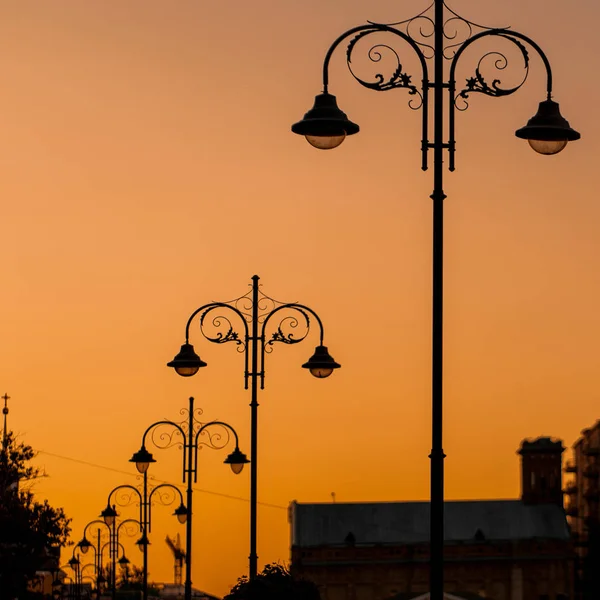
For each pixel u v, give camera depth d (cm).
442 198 3809
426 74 3859
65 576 18412
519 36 3938
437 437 3728
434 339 3759
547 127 3962
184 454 8981
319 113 3981
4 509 11850
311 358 6512
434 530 3694
